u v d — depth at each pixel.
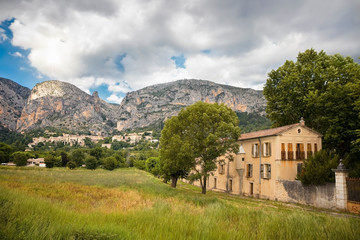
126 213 8.91
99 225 6.62
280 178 27.69
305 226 8.30
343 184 19.97
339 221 9.02
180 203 14.28
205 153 26.78
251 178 32.50
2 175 31.23
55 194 16.47
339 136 28.25
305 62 34.81
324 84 31.58
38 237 5.25
